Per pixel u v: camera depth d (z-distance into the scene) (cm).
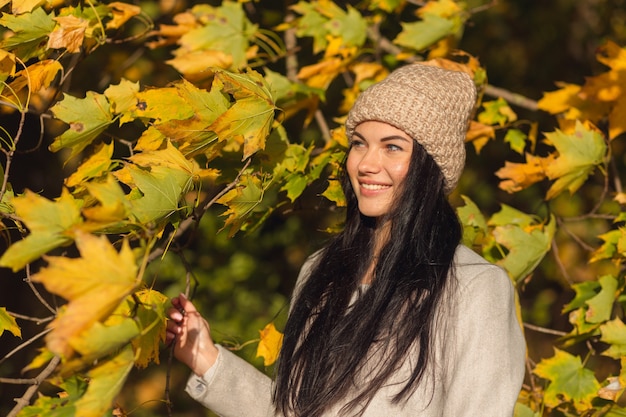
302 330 265
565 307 343
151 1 499
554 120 636
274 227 619
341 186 296
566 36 680
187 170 255
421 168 251
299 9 382
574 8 672
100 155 290
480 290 241
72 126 277
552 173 342
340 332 248
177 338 262
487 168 698
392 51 414
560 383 333
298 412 253
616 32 615
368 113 251
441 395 238
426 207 251
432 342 238
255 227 332
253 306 605
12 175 477
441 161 253
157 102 279
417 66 262
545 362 335
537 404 345
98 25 319
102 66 522
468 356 234
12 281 528
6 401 543
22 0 280
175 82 280
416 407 236
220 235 584
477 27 655
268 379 272
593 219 630
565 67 683
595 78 354
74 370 197
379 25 443
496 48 680
